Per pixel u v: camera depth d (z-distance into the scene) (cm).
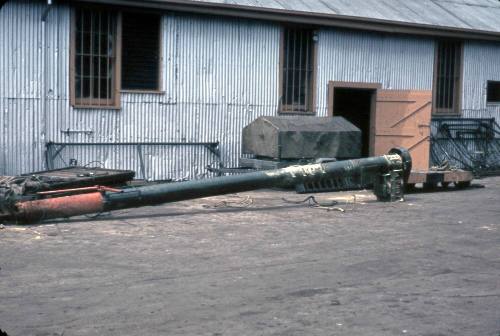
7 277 739
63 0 1524
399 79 2059
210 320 600
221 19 1733
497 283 743
